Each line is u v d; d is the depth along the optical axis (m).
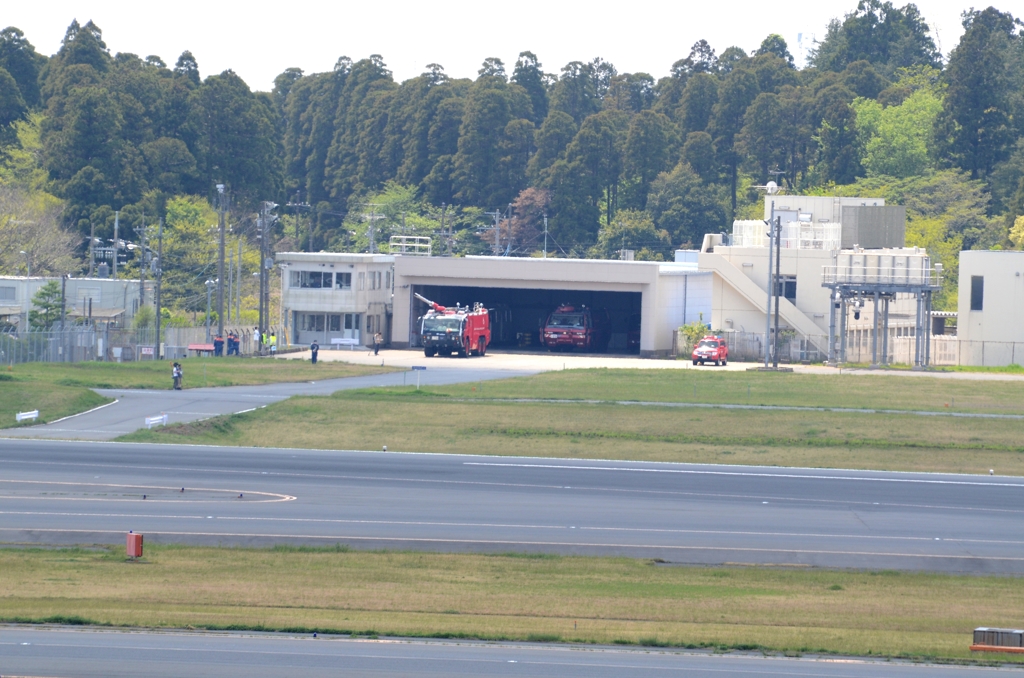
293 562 106.81
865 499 136.88
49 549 109.38
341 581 101.44
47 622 86.44
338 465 152.62
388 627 87.50
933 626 92.62
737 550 114.19
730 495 137.88
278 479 141.88
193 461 152.25
